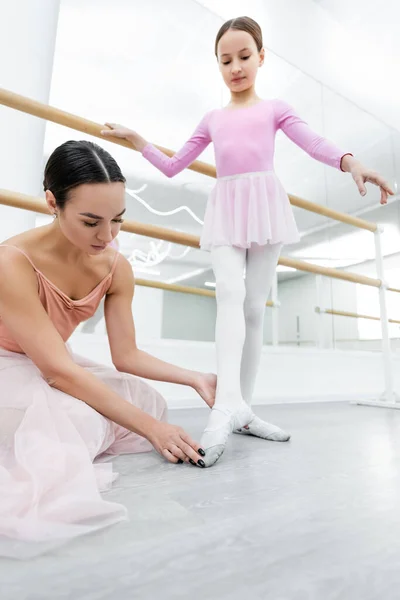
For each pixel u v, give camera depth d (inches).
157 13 101.7
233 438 34.4
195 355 67.2
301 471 23.3
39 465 16.2
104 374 29.7
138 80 117.4
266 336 198.8
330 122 136.9
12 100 34.7
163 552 12.9
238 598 10.3
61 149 21.2
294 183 149.3
